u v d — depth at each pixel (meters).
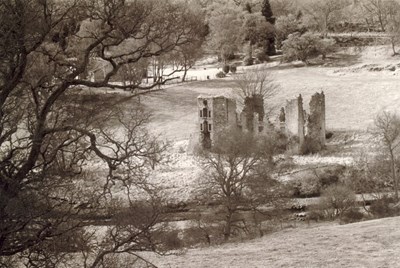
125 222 44.94
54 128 42.94
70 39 46.38
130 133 48.22
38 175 42.69
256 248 78.12
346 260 66.88
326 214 135.25
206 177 136.12
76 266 46.25
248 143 143.38
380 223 88.88
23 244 41.69
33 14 42.62
